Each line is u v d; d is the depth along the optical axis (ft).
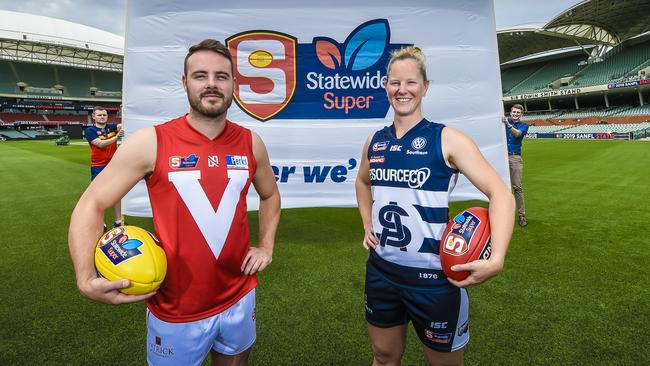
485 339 7.66
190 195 4.33
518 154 16.01
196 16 13.41
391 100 5.14
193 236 4.36
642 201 20.38
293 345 7.54
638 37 131.64
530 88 156.25
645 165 35.91
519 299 9.36
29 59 169.68
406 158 4.93
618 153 49.06
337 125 14.19
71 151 64.95
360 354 7.23
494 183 4.46
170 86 13.47
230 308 4.73
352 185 14.46
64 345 7.54
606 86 117.39
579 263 11.66
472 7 14.01
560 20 112.27
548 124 136.56
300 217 17.99
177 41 13.41
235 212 4.57
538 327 8.08
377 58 13.96
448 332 4.99
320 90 14.05
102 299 3.91
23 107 163.12
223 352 4.90
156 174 4.30
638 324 8.14
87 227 3.95
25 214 19.07
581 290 9.80
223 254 4.50
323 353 7.27
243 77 13.83
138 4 13.26
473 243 4.39
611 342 7.50
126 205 14.01
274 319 8.52
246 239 4.84
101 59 193.06
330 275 10.97
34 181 30.53
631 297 9.36
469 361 6.97
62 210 19.97
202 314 4.51
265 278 10.77
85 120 181.57
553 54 162.40
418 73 4.94
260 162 5.13
